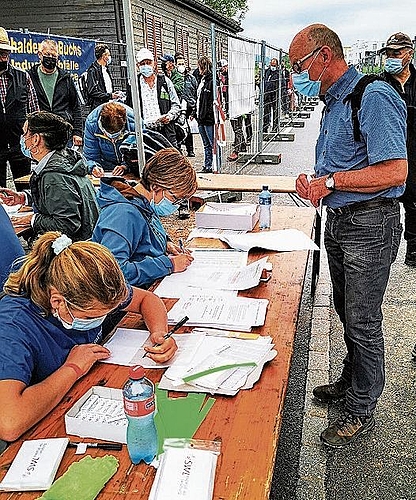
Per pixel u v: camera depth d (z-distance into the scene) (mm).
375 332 2320
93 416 1359
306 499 2238
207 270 2416
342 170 2154
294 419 2744
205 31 20969
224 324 1891
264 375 1588
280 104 13727
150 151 4453
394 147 1983
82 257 1467
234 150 9984
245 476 1187
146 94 6750
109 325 2000
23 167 5539
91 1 11492
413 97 4145
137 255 2363
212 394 1494
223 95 7953
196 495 1102
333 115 2166
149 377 1591
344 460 2451
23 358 1454
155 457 1240
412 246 4738
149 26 13344
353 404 2498
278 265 2484
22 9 11703
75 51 8172
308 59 2100
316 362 3281
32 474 1184
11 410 1325
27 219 3348
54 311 1521
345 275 2277
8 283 1596
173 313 1982
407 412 2785
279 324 1904
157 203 2373
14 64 6688
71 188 3016
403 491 2277
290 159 10492
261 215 3074
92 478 1171
